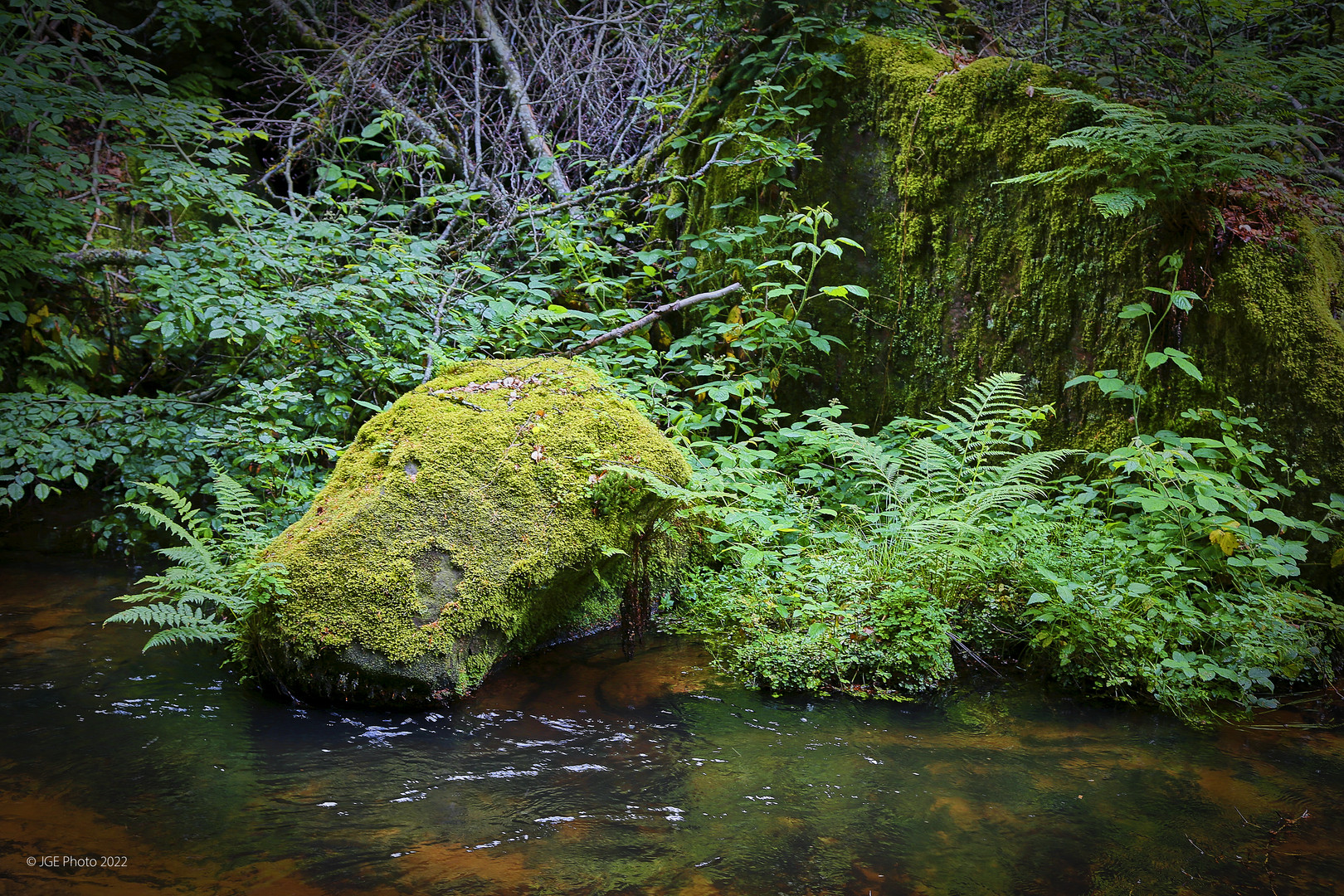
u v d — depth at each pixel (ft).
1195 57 19.58
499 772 9.98
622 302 21.35
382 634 11.22
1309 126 16.98
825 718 11.59
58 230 19.63
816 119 19.48
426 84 27.58
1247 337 14.96
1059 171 15.43
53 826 8.52
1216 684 12.50
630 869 8.19
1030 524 14.32
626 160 24.89
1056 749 10.87
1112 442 16.16
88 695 11.39
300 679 11.35
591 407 13.97
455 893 7.75
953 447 17.47
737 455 16.65
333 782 9.61
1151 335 15.06
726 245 19.29
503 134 26.84
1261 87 16.51
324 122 25.12
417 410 13.52
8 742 10.16
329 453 15.40
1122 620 12.62
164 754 10.04
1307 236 15.19
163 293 16.93
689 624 14.46
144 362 21.72
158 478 16.38
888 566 14.16
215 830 8.60
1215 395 15.25
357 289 17.63
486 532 12.28
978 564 13.57
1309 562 14.32
